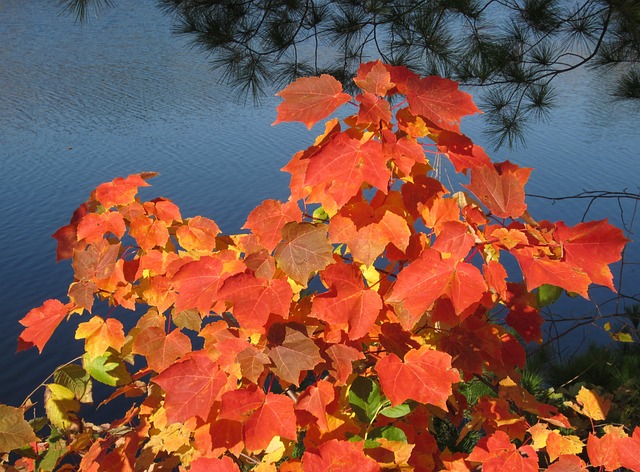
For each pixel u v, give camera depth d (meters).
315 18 3.44
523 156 12.59
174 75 24.73
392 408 1.49
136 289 1.63
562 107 18.17
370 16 3.40
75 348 6.74
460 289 1.30
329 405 1.47
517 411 2.40
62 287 8.29
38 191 11.95
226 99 21.00
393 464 1.43
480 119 14.73
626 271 7.29
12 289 8.23
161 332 1.57
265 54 3.49
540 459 2.00
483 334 1.57
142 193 11.53
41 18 37.72
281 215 1.48
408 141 1.37
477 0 3.22
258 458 1.68
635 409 2.66
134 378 1.68
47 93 21.11
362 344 1.62
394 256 1.48
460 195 1.61
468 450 2.12
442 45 3.24
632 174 11.67
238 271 1.46
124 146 15.15
